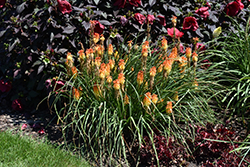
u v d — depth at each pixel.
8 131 3.57
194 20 4.27
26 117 4.10
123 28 4.23
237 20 4.80
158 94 3.26
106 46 4.15
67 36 3.91
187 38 4.58
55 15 3.93
